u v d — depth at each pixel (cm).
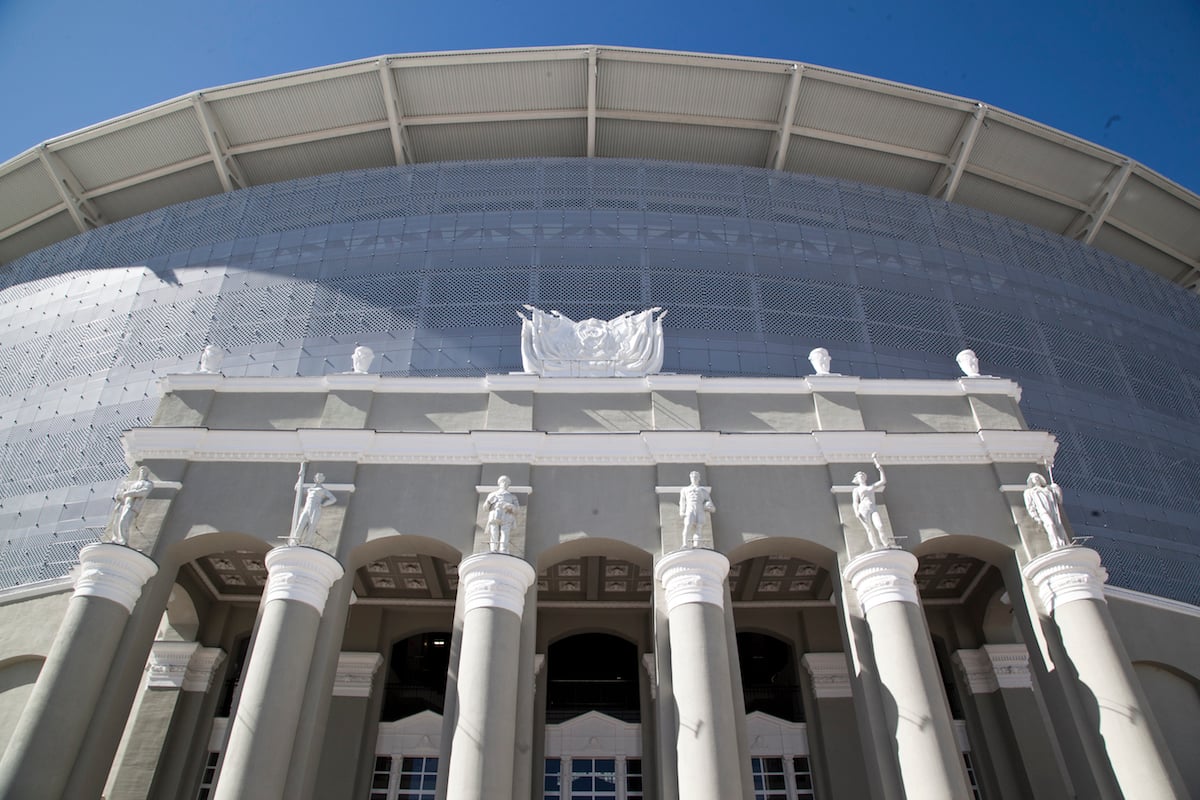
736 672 1664
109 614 1659
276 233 3142
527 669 1666
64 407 2855
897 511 1888
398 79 3159
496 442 1919
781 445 1950
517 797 1541
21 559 2484
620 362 2228
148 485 1836
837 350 2848
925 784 1498
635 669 2486
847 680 2117
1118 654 1644
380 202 3175
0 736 1825
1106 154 3259
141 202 3447
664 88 3203
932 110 3219
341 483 1873
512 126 3306
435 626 2216
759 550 1878
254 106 3189
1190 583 2609
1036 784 1953
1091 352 3109
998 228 3369
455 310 2841
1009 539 1864
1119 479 2784
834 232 3159
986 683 2125
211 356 2158
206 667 2083
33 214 3447
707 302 2881
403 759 2059
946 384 2112
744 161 3406
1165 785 1506
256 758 1481
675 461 1917
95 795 1549
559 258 2962
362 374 2067
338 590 1742
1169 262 3603
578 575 2134
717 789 1471
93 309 3122
